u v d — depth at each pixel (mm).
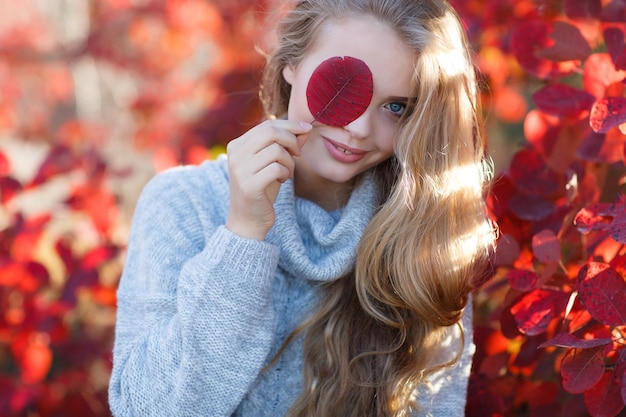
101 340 1631
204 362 1005
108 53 2275
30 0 2732
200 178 1138
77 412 1532
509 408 1235
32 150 2668
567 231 1134
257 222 1007
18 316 1516
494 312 1271
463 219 1072
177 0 2199
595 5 1142
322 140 1027
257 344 1021
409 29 988
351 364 1086
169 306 1050
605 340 943
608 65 1100
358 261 1072
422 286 1059
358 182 1108
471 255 1079
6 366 1599
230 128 1970
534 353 1156
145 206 1124
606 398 993
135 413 1019
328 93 984
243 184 993
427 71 996
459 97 1041
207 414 1015
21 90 2557
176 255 1075
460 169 1061
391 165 1114
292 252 1066
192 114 2379
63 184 2201
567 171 1125
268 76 1164
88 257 1538
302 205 1104
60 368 1629
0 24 2709
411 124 1016
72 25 2504
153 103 2229
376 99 1000
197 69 2566
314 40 1020
